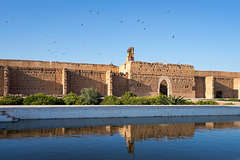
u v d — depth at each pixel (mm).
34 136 12836
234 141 12141
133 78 37750
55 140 12000
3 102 23328
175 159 9219
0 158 9086
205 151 10336
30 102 24141
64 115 19062
